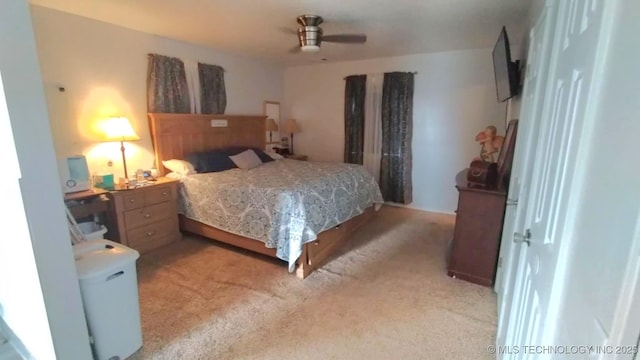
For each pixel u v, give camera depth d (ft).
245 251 10.61
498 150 10.07
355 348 6.14
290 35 11.62
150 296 7.91
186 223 11.65
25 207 4.18
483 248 8.38
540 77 5.03
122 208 9.69
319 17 9.36
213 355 5.96
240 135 15.67
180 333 6.55
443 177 15.20
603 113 2.05
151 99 11.72
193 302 7.66
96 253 5.77
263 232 9.45
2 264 5.14
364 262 9.89
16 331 5.47
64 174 9.04
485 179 8.50
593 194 2.07
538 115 4.92
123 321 5.72
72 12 9.26
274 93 18.19
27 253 4.42
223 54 14.69
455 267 8.82
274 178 11.05
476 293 8.09
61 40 9.25
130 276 5.77
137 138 10.58
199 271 9.23
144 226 10.34
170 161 11.96
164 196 10.87
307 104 18.48
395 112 15.43
